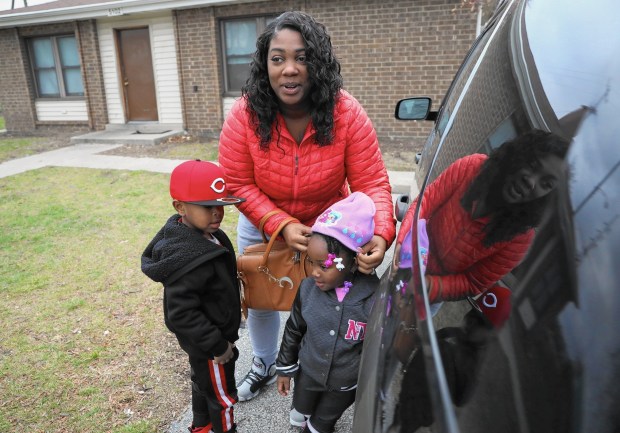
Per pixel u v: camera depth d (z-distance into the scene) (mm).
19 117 13586
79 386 2715
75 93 12969
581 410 615
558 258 708
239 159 1971
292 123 1893
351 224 1625
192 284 1738
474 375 718
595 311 649
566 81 886
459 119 1348
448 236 965
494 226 830
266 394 2578
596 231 693
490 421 666
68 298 3754
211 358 1892
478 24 8703
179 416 2463
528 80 976
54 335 3240
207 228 1801
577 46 937
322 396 1862
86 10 11094
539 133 852
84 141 11133
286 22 1690
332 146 1905
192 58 10891
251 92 1800
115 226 5402
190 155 9328
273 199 2064
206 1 9961
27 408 2547
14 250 4773
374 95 9664
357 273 1797
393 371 937
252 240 2361
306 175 1938
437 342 813
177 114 11734
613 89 812
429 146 1978
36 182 7570
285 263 1978
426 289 943
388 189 2029
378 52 9414
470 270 838
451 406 707
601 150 755
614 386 613
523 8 1241
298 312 1857
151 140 10539
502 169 886
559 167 778
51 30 12352
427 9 8922
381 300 1329
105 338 3189
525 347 681
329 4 9500
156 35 11297
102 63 12062
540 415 632
